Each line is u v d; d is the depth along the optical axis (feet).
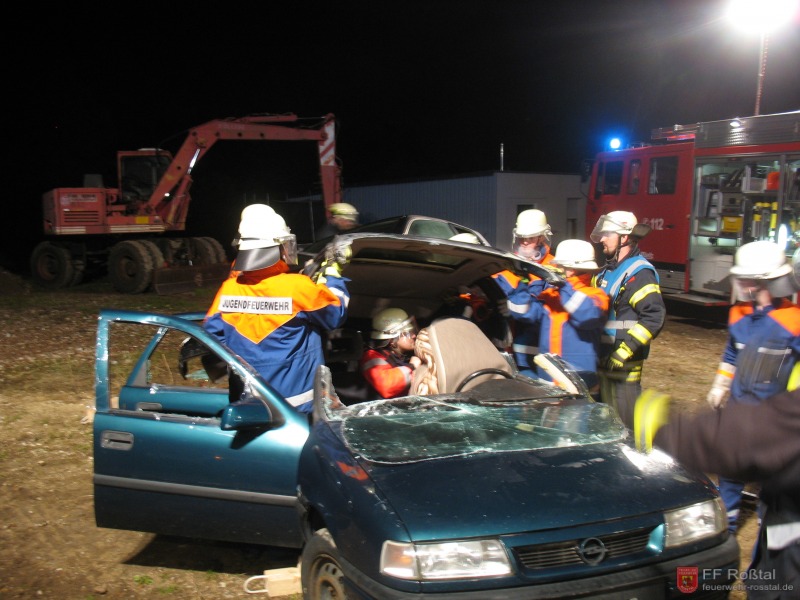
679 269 41.24
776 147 35.01
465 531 8.36
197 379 16.49
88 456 19.02
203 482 11.80
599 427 10.82
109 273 52.19
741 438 5.54
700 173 39.68
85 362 29.27
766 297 12.46
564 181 66.39
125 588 12.65
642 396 6.36
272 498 11.44
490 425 10.84
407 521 8.50
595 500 8.85
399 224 35.06
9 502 16.16
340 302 12.53
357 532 8.87
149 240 54.13
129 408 14.67
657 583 8.54
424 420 11.05
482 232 64.64
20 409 23.00
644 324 15.17
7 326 37.81
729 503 13.38
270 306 12.17
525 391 12.39
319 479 10.07
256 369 12.30
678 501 9.05
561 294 14.75
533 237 17.56
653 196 43.01
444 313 16.42
